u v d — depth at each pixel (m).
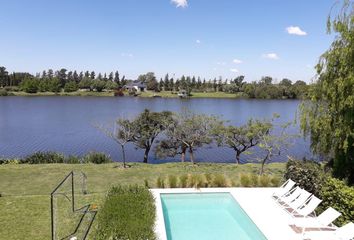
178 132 22.27
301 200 11.17
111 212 9.89
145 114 25.16
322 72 12.82
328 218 9.55
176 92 126.06
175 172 17.94
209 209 12.52
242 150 22.06
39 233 9.73
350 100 11.43
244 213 11.52
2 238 9.38
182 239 9.98
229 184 14.48
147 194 11.91
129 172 17.69
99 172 17.58
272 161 27.30
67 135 41.19
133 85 134.12
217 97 110.88
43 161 21.17
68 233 9.70
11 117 58.12
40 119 55.56
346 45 12.08
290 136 18.38
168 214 12.02
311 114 13.24
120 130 25.27
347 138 11.93
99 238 8.41
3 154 29.73
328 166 13.61
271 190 13.81
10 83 122.75
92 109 69.62
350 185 12.20
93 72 137.62
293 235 9.62
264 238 9.64
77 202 12.45
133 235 8.33
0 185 14.90
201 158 30.69
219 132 21.69
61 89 124.94
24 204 12.16
